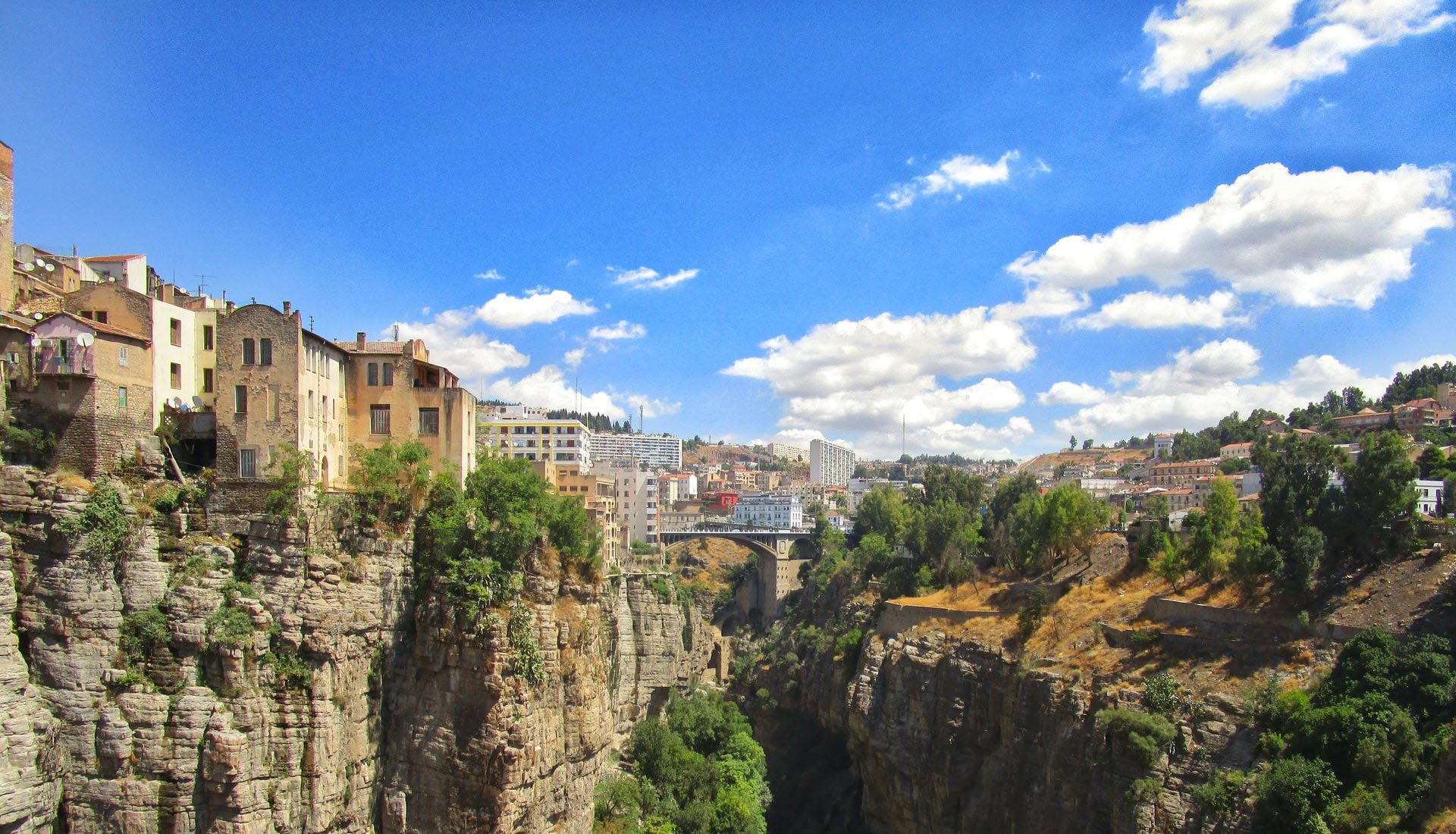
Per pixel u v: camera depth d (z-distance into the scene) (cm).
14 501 5503
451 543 6706
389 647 6562
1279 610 8681
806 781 13562
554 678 7069
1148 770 7938
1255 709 7819
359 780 6228
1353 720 6881
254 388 6438
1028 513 13788
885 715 11469
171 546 6016
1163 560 10325
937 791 10462
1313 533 8700
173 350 6538
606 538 14638
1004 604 11794
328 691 6034
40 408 5841
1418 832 6081
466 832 6328
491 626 6475
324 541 6269
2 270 6034
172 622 5756
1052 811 8831
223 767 5528
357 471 6944
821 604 17775
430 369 7962
